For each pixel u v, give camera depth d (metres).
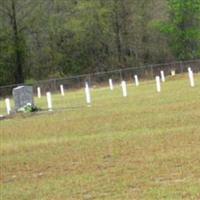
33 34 155.62
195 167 28.84
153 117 49.66
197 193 23.98
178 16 158.88
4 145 44.94
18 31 149.50
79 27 154.88
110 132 44.81
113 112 56.94
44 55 157.00
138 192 25.47
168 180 26.95
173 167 29.45
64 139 44.25
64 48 158.38
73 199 25.72
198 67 129.12
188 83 84.56
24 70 153.38
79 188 27.56
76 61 159.25
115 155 34.94
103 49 161.50
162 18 161.50
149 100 64.69
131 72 128.38
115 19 160.12
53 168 33.62
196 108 52.09
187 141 36.41
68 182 29.12
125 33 161.00
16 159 37.91
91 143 40.47
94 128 48.19
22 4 149.88
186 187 25.11
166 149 34.59
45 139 45.62
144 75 127.25
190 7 158.25
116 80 127.88
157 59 161.88
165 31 159.38
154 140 38.28
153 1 161.00
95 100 75.12
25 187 29.33
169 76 112.25
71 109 65.81
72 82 123.56
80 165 33.38
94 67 159.88
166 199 23.59
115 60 160.75
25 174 32.94
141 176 28.41
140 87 93.56
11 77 151.12
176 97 64.12
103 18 157.75
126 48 161.88
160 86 81.69
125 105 62.59
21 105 68.06
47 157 37.28
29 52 153.75
